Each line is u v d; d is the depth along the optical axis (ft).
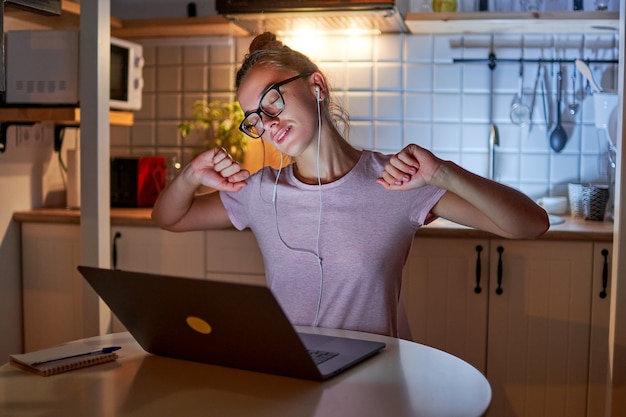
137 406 3.98
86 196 8.92
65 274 10.29
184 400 4.05
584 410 9.07
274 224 6.01
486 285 9.12
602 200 9.74
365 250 5.76
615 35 10.36
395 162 5.37
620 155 7.74
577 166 10.56
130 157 10.89
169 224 6.47
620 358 7.84
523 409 9.19
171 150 11.61
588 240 8.87
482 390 4.16
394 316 5.90
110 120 9.90
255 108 5.70
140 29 10.54
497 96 10.67
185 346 4.68
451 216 5.85
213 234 9.80
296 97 5.65
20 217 10.32
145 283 4.35
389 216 5.80
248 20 9.80
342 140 6.14
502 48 10.60
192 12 11.30
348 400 4.01
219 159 5.80
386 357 4.80
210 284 4.06
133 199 10.79
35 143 10.77
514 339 9.12
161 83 11.57
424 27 10.17
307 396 4.08
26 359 4.70
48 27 10.73
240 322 4.21
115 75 10.03
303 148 5.71
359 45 10.89
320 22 9.91
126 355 4.92
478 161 10.76
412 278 9.25
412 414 3.81
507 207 5.34
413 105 10.85
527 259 9.04
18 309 10.50
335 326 5.78
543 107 10.57
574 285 8.98
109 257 9.13
